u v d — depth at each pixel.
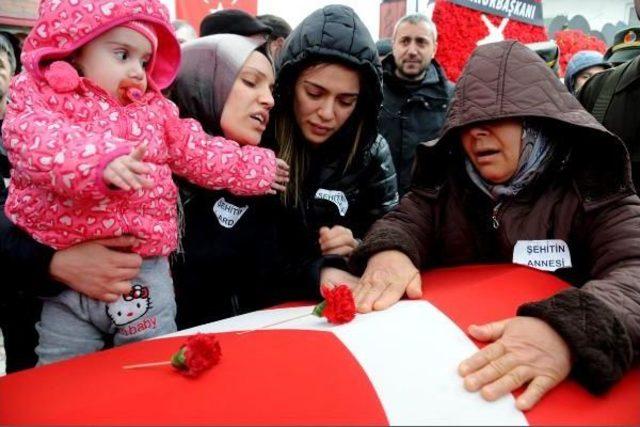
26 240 1.09
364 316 1.00
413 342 0.87
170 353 0.93
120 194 1.09
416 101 2.80
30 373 0.90
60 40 1.07
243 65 1.30
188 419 0.72
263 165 1.31
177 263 1.34
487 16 2.65
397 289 1.08
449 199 1.32
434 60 2.83
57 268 1.08
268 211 1.40
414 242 1.25
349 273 1.28
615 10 6.80
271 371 0.81
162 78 1.24
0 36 2.10
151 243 1.18
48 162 0.96
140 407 0.76
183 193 1.38
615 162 1.09
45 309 1.18
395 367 0.80
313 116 1.39
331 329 0.95
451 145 1.27
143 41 1.13
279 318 1.10
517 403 0.75
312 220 1.49
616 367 0.82
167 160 1.24
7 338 1.28
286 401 0.74
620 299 0.90
